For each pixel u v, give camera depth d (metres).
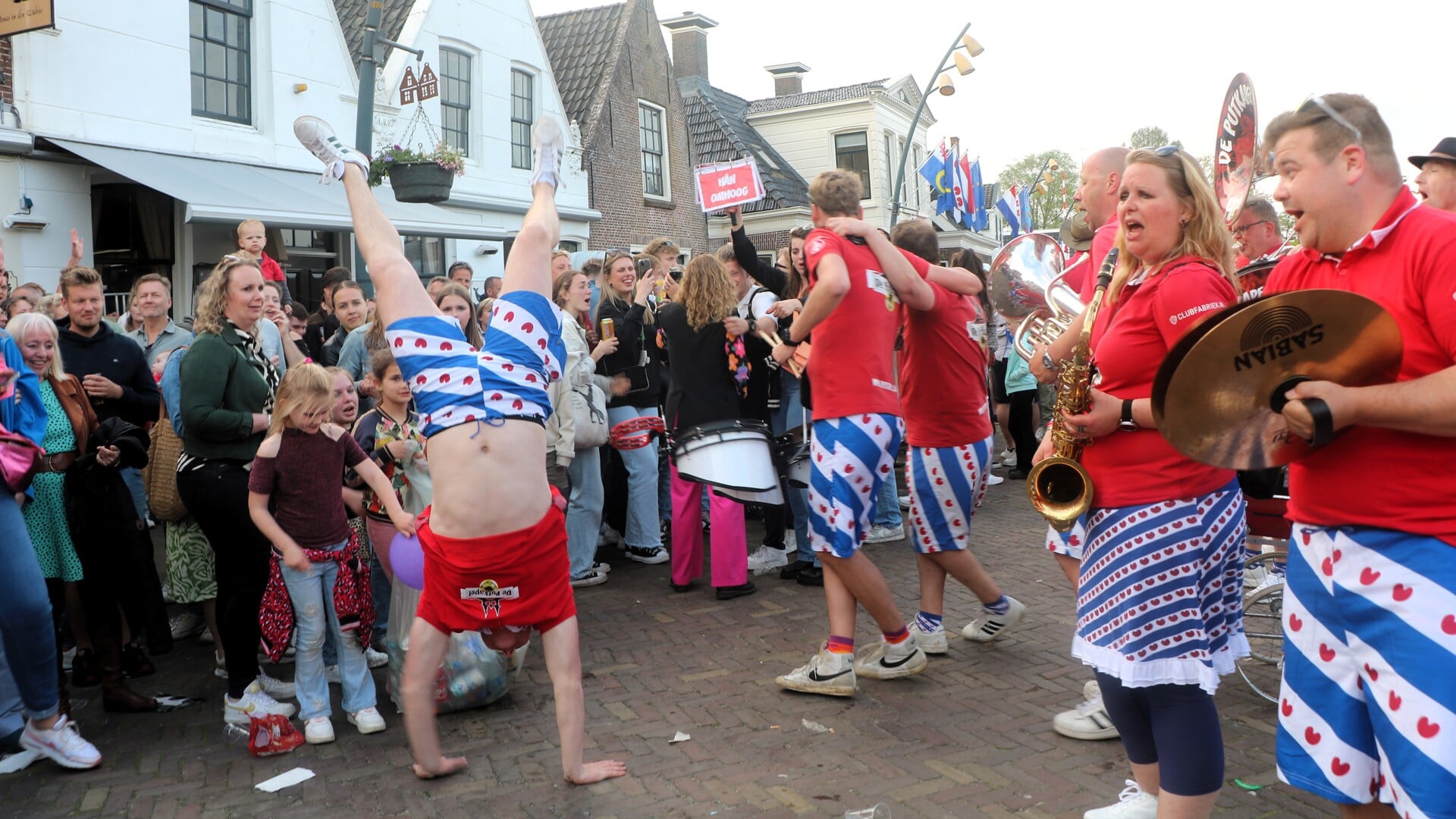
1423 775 1.96
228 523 4.01
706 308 5.50
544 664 4.80
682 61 25.30
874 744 3.71
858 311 4.02
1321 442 2.00
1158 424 2.09
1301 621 2.23
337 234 12.36
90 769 3.72
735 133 24.36
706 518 7.00
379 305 3.35
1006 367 9.63
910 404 4.44
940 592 4.64
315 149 3.41
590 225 17.77
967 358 4.33
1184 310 2.57
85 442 4.30
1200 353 2.00
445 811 3.31
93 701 4.43
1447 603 1.95
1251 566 4.77
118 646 4.30
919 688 4.25
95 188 9.95
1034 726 3.82
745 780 3.46
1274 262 3.96
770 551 6.41
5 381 3.70
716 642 5.02
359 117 8.78
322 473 3.94
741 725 3.94
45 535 4.19
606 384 6.48
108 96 9.65
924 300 4.10
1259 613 4.99
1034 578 6.00
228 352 4.22
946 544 4.53
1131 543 2.71
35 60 9.05
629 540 6.72
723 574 5.74
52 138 9.08
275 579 3.96
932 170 25.36
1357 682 2.15
